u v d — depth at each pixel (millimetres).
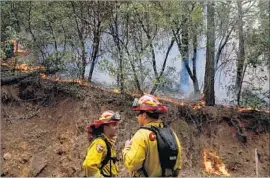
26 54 10891
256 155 10812
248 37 12172
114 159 4594
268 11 12023
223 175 10445
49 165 9305
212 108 11508
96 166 4398
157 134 3645
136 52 10422
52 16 10977
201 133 10984
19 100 10273
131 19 10742
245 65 12094
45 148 9570
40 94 10438
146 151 3602
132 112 10273
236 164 10781
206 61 12352
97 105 10211
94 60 11195
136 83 10531
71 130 9820
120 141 9703
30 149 9484
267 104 12297
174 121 10688
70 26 11102
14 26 10922
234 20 12375
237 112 11719
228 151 10906
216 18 12375
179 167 3797
